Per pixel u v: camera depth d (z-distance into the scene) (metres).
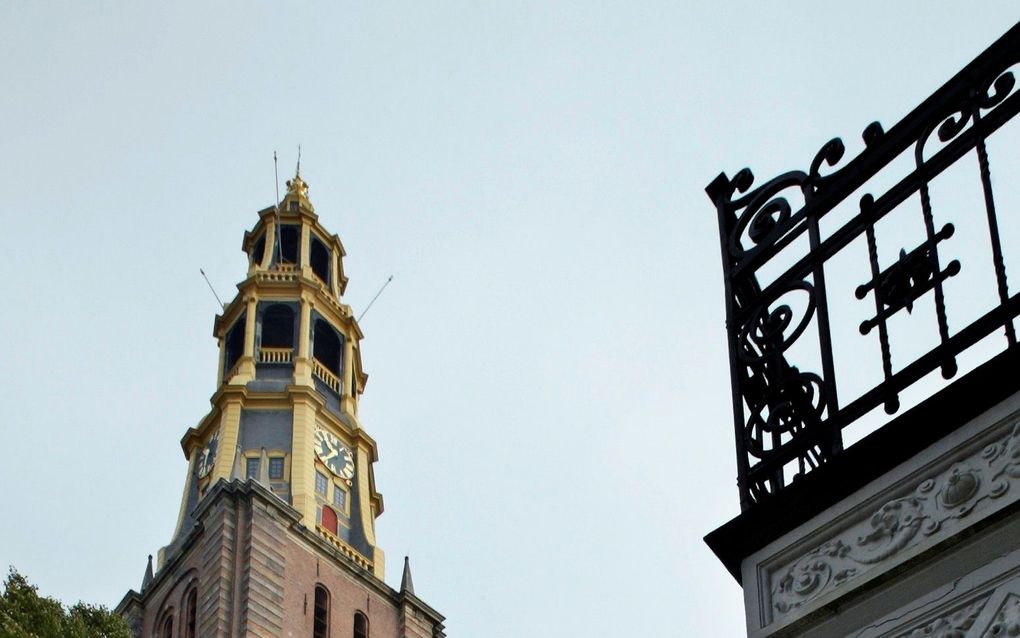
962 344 9.98
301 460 82.44
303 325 90.19
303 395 85.56
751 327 11.34
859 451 9.92
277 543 76.19
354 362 93.25
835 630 9.70
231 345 91.25
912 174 10.66
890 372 10.31
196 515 77.44
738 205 12.05
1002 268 9.98
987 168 10.30
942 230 10.37
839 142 11.28
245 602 72.19
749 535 10.47
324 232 98.62
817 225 11.24
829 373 10.60
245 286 91.56
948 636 9.06
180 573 76.81
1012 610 8.83
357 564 80.00
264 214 97.38
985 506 9.22
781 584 10.18
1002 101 10.38
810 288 10.98
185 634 74.12
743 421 11.09
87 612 35.00
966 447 9.49
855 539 9.88
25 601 32.91
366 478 86.69
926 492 9.59
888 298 10.54
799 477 10.29
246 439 83.25
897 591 9.48
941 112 10.75
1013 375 9.33
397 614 81.25
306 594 75.94
